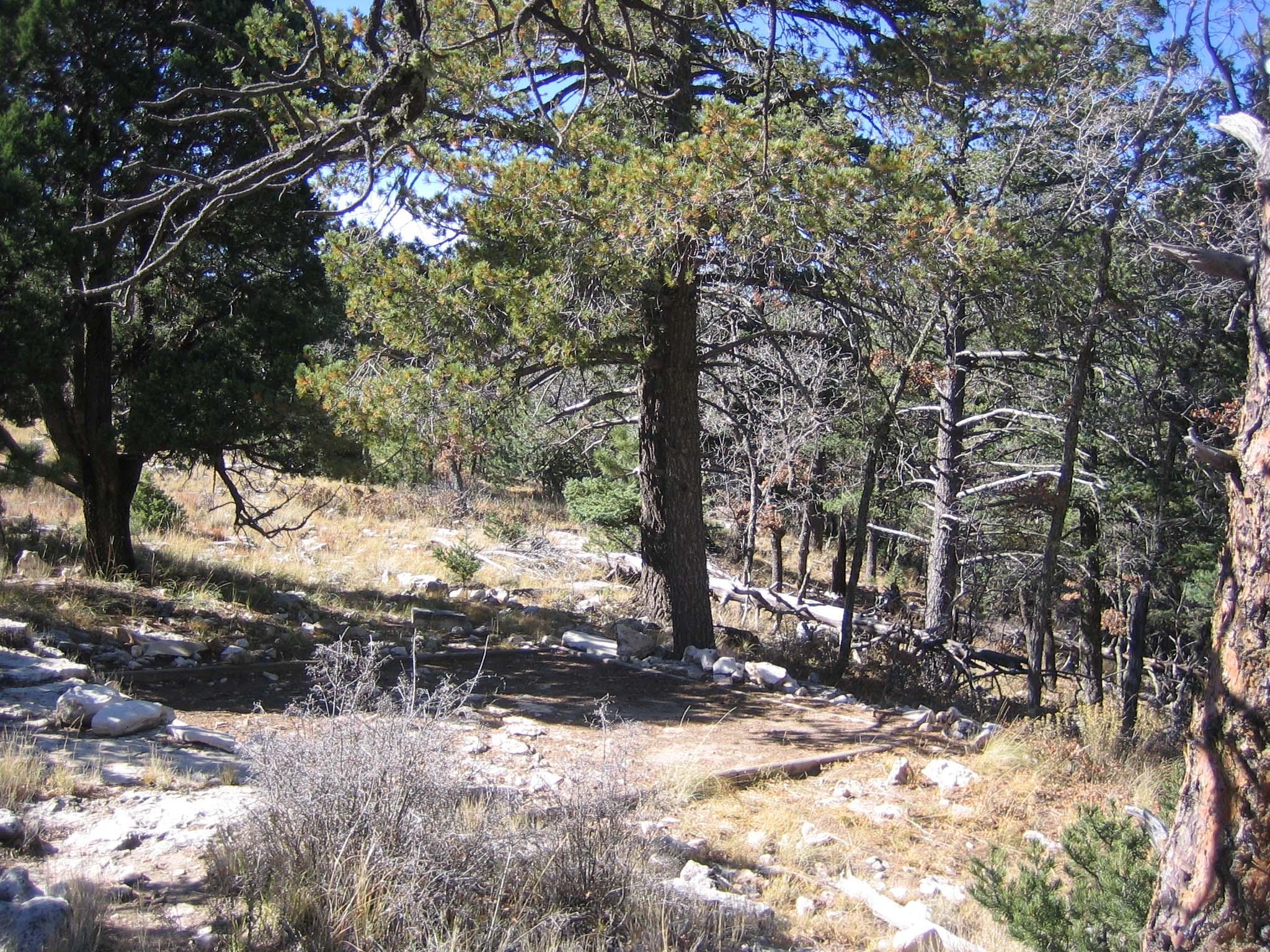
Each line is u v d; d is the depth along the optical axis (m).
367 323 11.23
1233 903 3.46
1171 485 19.41
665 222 9.54
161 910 4.50
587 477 27.78
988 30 11.56
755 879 6.18
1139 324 14.36
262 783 5.09
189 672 10.13
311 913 4.40
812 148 9.41
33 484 19.48
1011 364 17.34
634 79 8.74
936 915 5.94
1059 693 21.31
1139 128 13.39
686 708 10.70
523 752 8.18
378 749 5.11
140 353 13.55
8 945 3.79
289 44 10.77
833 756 9.03
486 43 10.55
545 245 9.82
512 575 21.50
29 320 10.75
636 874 5.09
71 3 11.24
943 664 16.12
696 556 13.65
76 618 10.94
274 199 12.48
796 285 11.86
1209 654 3.70
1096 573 19.78
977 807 8.04
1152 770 9.17
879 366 13.80
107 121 11.69
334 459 12.94
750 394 16.73
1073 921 4.95
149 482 19.48
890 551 36.16
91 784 6.11
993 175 14.73
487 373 9.95
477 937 4.36
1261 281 3.68
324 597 15.24
